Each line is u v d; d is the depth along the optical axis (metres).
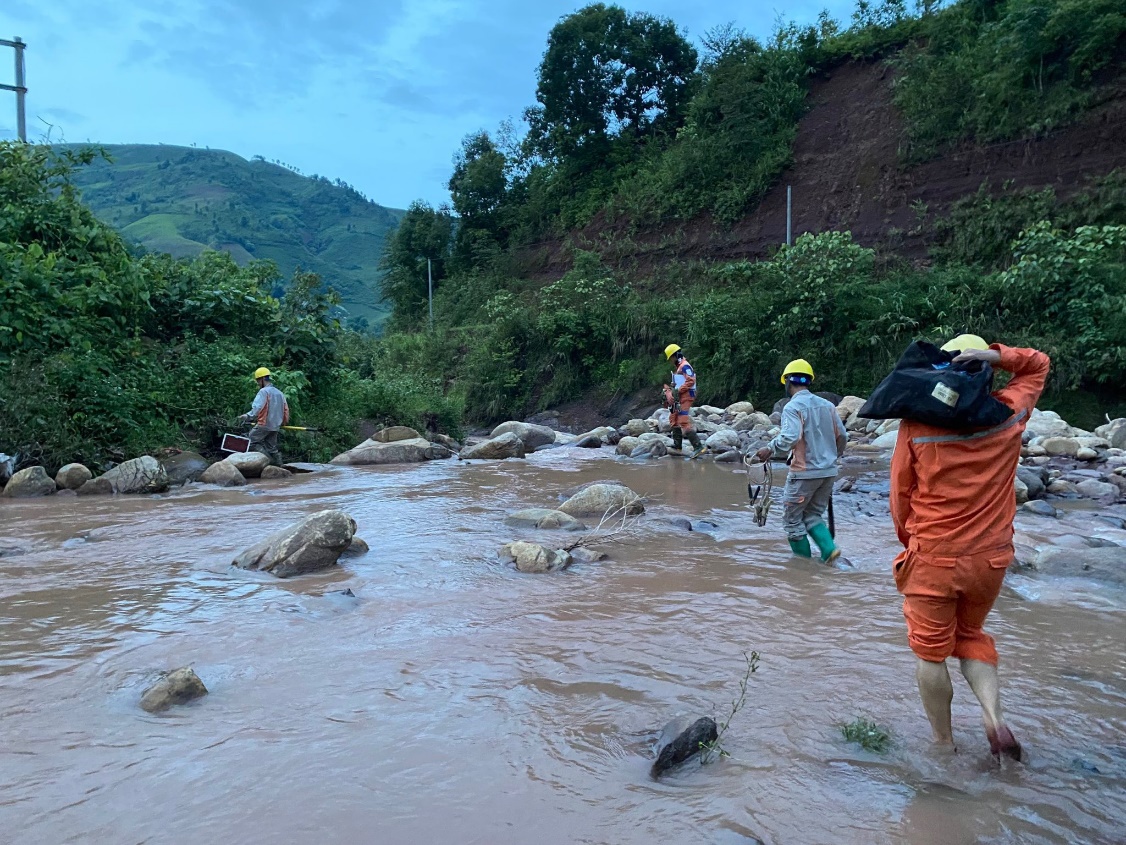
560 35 37.38
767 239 26.20
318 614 4.67
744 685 3.37
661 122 37.47
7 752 2.99
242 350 14.71
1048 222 17.94
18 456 10.47
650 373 24.05
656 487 10.07
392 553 6.31
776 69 29.58
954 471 2.92
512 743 3.06
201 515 8.17
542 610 4.78
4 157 13.56
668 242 29.41
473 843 2.40
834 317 19.78
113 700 3.49
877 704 3.44
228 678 3.71
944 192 22.34
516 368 27.89
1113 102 19.97
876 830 2.47
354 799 2.64
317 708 3.38
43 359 11.45
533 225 38.78
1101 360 15.30
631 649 4.11
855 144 26.19
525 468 12.45
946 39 25.72
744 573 5.73
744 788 2.73
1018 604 4.95
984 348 3.07
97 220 14.08
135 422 11.80
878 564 6.04
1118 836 2.44
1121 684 3.65
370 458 13.78
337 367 17.31
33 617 4.65
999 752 2.91
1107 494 8.98
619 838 2.43
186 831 2.46
